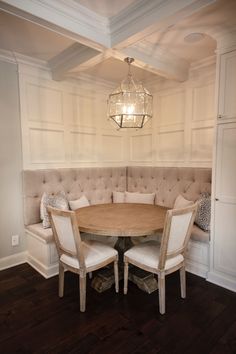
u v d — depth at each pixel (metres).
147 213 2.31
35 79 2.81
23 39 2.28
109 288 2.22
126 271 2.09
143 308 1.92
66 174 3.07
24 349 1.52
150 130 3.57
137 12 1.83
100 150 3.60
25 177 2.71
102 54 2.24
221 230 2.20
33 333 1.65
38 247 2.56
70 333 1.65
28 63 2.72
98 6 1.83
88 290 2.20
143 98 2.21
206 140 2.88
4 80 2.57
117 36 2.02
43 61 2.80
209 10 1.70
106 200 3.54
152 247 2.09
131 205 2.72
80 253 1.80
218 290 2.16
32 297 2.09
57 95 3.04
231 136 2.08
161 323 1.74
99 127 3.56
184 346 1.53
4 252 2.67
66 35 1.90
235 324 1.72
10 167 2.68
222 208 2.19
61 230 1.87
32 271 2.58
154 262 1.85
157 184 3.33
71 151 3.25
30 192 2.72
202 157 2.94
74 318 1.80
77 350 1.51
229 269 2.17
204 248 2.35
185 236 1.94
